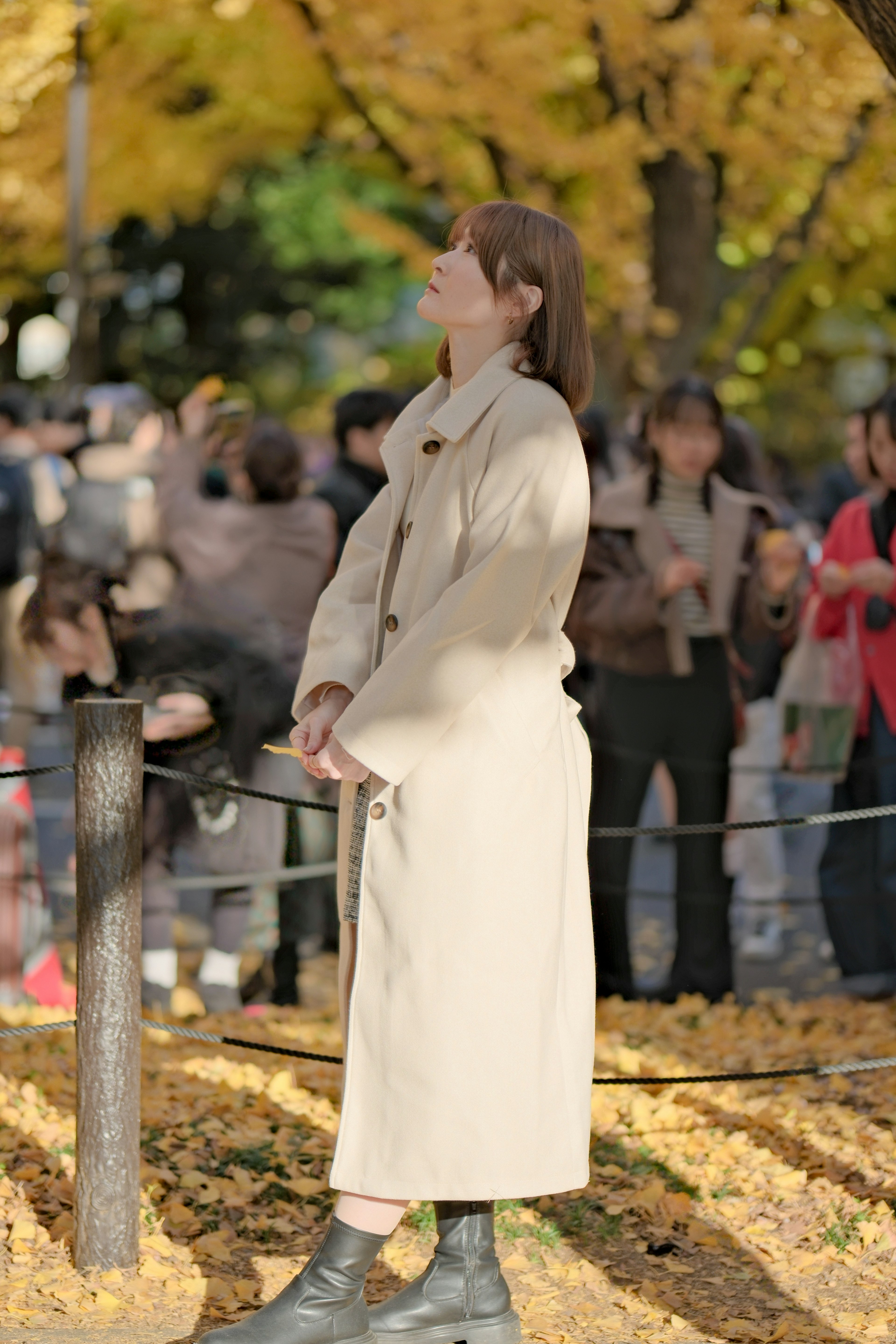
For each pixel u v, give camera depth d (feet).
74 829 13.25
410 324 115.96
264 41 47.62
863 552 23.15
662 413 21.06
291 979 23.08
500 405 10.89
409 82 38.58
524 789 10.84
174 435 26.91
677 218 44.32
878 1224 14.29
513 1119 10.69
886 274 55.21
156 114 54.85
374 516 12.17
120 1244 13.01
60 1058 18.98
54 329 103.24
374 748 10.52
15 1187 14.53
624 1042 20.48
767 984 25.32
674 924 29.14
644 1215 14.78
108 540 22.16
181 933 28.04
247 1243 13.96
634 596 20.80
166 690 20.07
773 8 35.99
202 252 103.91
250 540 23.49
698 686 21.83
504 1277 13.43
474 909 10.66
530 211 11.38
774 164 39.50
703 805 22.31
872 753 23.06
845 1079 18.86
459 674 10.48
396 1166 10.66
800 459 91.81
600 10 36.47
